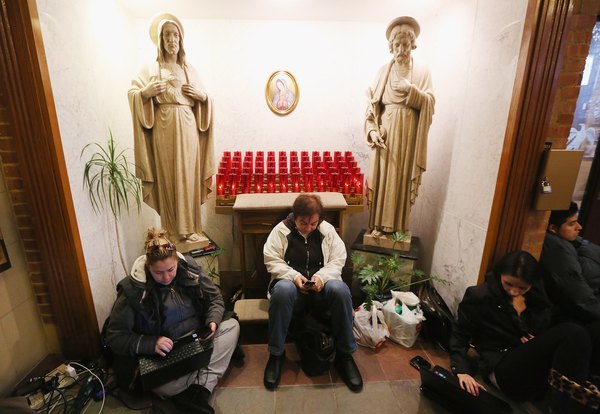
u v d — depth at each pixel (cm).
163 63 170
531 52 118
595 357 125
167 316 130
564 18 114
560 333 109
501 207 138
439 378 124
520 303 130
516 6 127
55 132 124
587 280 147
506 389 122
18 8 109
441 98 205
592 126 203
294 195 200
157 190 186
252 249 253
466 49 171
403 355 158
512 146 129
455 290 181
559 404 116
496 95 142
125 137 203
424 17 225
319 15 218
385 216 201
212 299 143
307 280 145
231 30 225
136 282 122
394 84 181
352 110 243
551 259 138
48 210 129
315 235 163
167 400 124
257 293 223
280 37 228
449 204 191
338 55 234
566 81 125
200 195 200
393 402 130
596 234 217
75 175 140
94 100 161
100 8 171
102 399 128
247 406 128
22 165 123
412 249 205
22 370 135
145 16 216
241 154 235
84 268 142
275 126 244
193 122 185
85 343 148
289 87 236
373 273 177
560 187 130
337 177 211
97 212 159
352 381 136
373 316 161
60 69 132
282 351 141
